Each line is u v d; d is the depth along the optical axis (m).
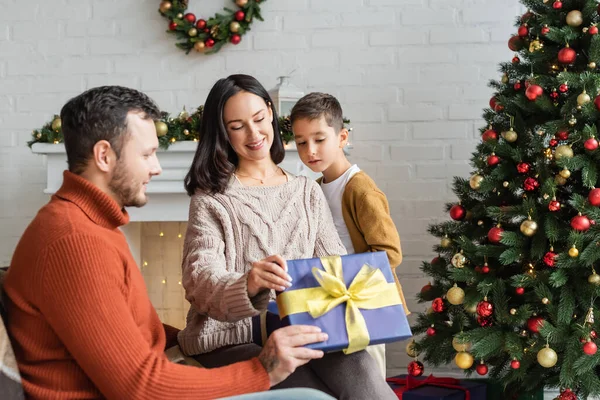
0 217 3.50
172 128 2.93
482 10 3.20
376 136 3.27
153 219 3.03
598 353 2.23
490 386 2.69
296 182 1.98
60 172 3.05
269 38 3.34
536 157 2.48
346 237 2.32
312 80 3.31
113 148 1.39
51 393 1.31
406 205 3.25
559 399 2.29
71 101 1.41
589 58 2.40
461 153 3.22
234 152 1.97
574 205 2.28
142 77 3.43
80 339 1.25
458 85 3.22
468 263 2.54
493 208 2.43
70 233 1.28
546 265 2.42
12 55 3.50
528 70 2.61
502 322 2.39
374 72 3.27
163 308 3.47
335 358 1.63
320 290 1.56
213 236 1.81
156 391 1.28
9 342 1.30
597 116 2.35
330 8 3.30
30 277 1.29
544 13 2.59
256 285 1.55
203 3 3.36
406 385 2.61
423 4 3.24
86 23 3.45
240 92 1.91
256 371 1.39
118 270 1.32
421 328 2.68
